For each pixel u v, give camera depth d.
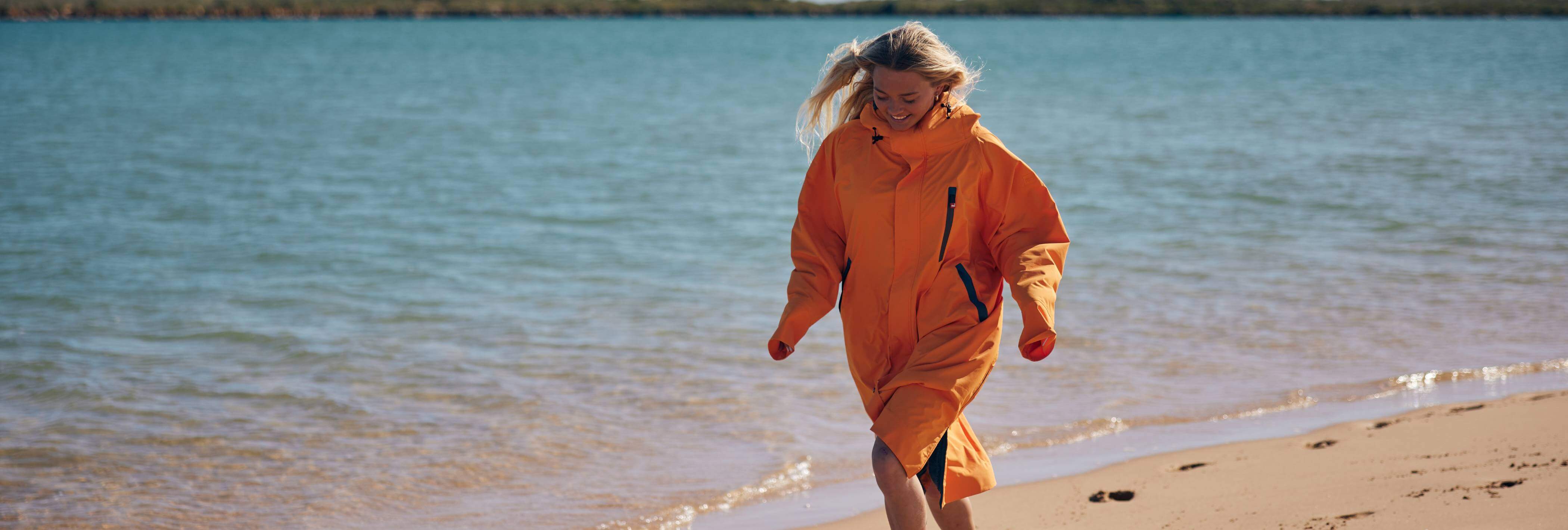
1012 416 5.15
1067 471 4.43
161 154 17.25
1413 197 11.76
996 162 2.80
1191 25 133.38
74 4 144.12
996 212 2.87
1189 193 12.52
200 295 7.77
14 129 21.05
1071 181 13.83
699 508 4.19
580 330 6.71
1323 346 6.19
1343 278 7.85
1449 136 18.31
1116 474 4.34
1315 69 43.41
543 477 4.51
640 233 10.33
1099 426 5.00
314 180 14.40
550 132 21.64
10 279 8.24
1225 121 22.78
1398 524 3.42
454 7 169.25
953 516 2.99
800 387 5.58
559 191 13.32
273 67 47.12
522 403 5.40
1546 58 49.12
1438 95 28.55
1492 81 34.09
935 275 2.83
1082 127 22.05
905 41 2.72
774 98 31.64
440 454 4.77
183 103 28.48
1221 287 7.65
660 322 6.88
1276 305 7.12
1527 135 18.22
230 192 13.20
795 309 2.90
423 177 14.71
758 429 5.02
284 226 10.73
